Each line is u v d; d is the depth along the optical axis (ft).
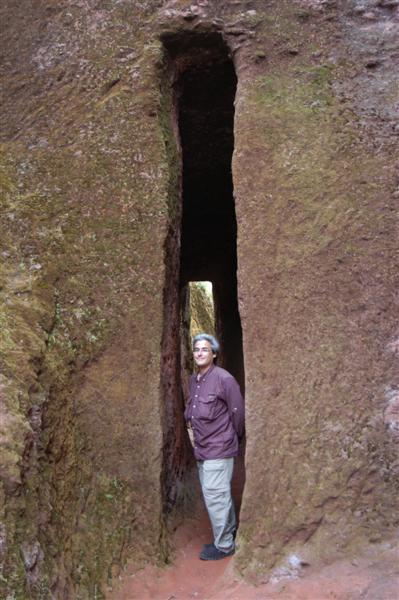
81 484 11.17
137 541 11.35
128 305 12.30
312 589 10.03
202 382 12.26
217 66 14.80
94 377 11.93
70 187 12.92
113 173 12.94
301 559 10.37
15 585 8.61
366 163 12.12
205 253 28.68
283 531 10.68
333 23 13.21
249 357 11.70
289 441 11.09
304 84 12.92
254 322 11.80
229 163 21.21
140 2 13.74
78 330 12.04
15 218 12.53
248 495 11.13
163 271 12.46
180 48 13.97
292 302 11.68
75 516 10.78
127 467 11.66
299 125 12.58
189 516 13.83
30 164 13.16
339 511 10.52
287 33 13.24
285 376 11.41
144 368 12.04
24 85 13.83
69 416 11.39
